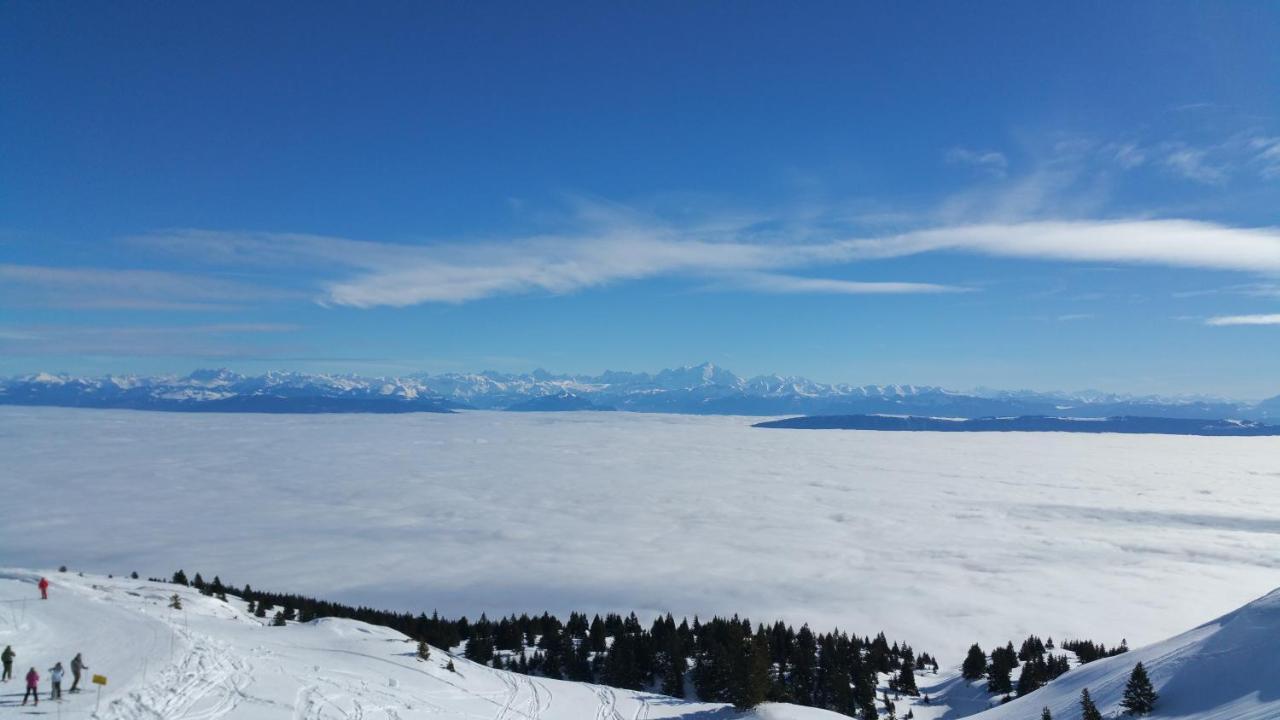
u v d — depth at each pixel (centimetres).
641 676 9900
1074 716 6197
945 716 10012
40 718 3544
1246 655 5397
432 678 6116
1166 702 5497
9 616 5284
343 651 6488
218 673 4612
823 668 10512
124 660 4516
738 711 7156
